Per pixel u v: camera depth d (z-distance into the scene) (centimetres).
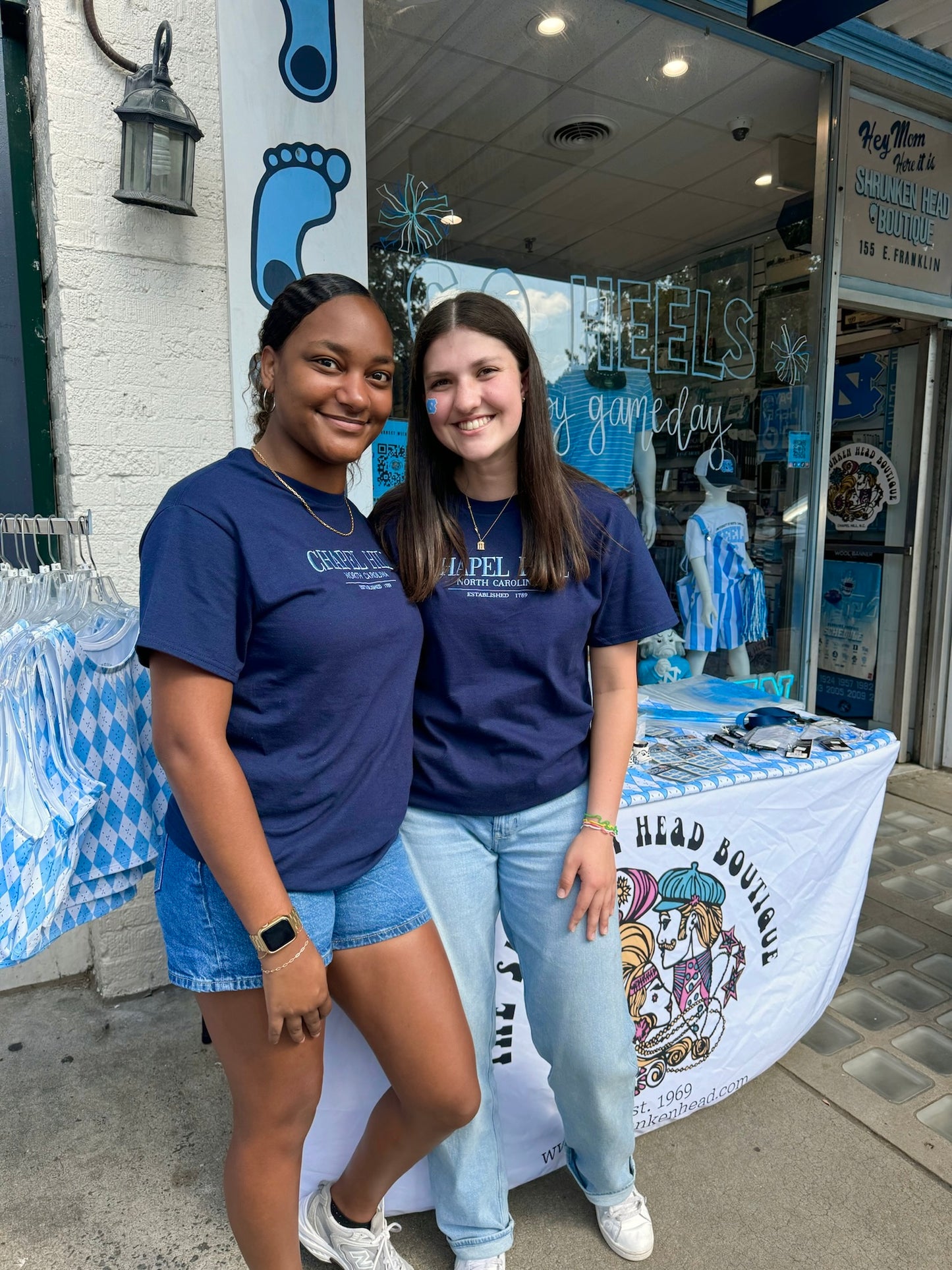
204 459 215
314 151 215
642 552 128
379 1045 117
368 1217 134
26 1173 164
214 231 208
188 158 192
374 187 237
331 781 104
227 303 212
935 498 393
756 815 167
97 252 196
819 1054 201
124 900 137
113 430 204
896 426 404
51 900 117
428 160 246
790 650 342
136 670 135
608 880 125
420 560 119
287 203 214
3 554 137
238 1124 110
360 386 103
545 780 127
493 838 130
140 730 136
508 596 121
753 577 327
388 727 110
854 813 184
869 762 182
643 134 282
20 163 204
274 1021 96
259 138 208
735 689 248
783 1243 147
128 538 209
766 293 312
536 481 121
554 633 123
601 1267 142
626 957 154
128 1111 181
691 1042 167
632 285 287
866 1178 162
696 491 309
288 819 103
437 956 118
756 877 170
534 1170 156
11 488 212
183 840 104
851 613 437
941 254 349
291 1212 113
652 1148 169
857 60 305
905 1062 198
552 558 120
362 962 114
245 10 202
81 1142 172
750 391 315
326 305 101
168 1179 163
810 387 326
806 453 329
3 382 208
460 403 115
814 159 312
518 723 126
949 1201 156
